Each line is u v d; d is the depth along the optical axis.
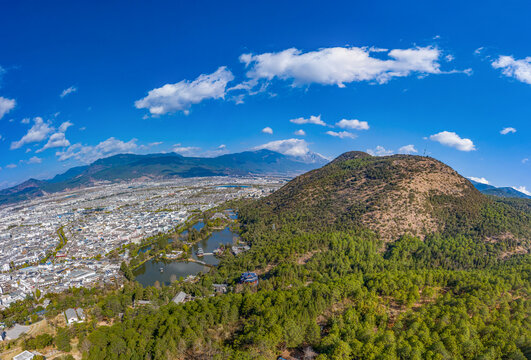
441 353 131.38
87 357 160.62
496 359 130.88
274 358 146.62
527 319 159.50
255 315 176.38
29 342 175.75
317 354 146.12
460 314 158.25
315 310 175.38
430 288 197.75
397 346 137.50
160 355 150.75
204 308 186.75
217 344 158.62
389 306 187.25
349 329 152.00
